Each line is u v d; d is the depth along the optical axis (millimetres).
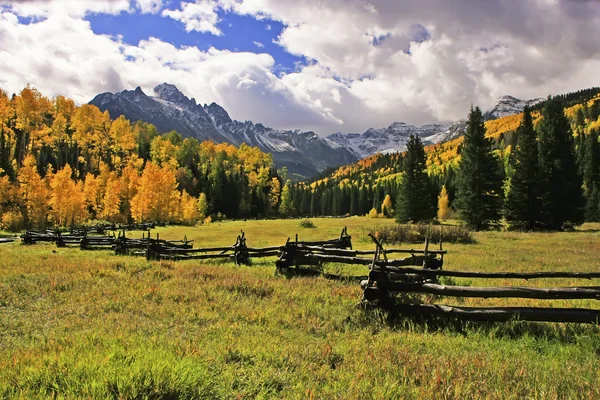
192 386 3967
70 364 4340
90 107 128250
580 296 6434
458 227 29031
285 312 7949
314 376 4633
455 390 4055
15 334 6629
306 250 13102
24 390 3789
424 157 58469
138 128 157750
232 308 8172
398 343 6062
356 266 14469
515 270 13453
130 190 82500
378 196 143500
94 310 8062
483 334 6570
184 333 6535
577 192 43625
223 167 139375
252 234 40875
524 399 4047
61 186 61688
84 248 22297
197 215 81562
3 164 74438
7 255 17172
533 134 44656
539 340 6113
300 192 184000
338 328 6996
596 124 155125
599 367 4949
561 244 23406
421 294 9281
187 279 11391
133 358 4516
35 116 99312
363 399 3959
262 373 4609
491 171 46094
